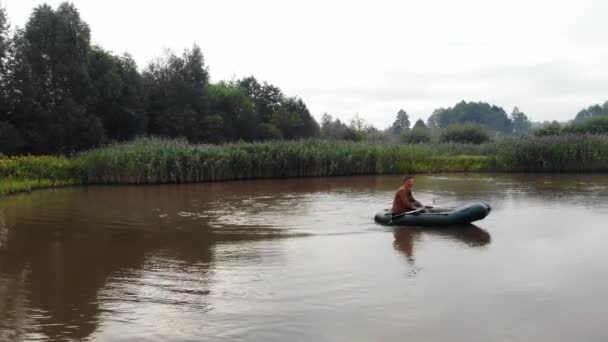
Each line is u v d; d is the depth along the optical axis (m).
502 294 8.42
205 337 6.82
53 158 28.27
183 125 47.78
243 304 8.05
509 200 19.81
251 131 55.53
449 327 7.08
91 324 7.32
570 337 6.75
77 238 13.20
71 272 10.00
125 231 14.11
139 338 6.82
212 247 12.05
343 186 26.38
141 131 45.44
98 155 27.80
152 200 20.81
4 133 33.25
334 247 11.89
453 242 12.27
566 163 33.44
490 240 12.48
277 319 7.41
